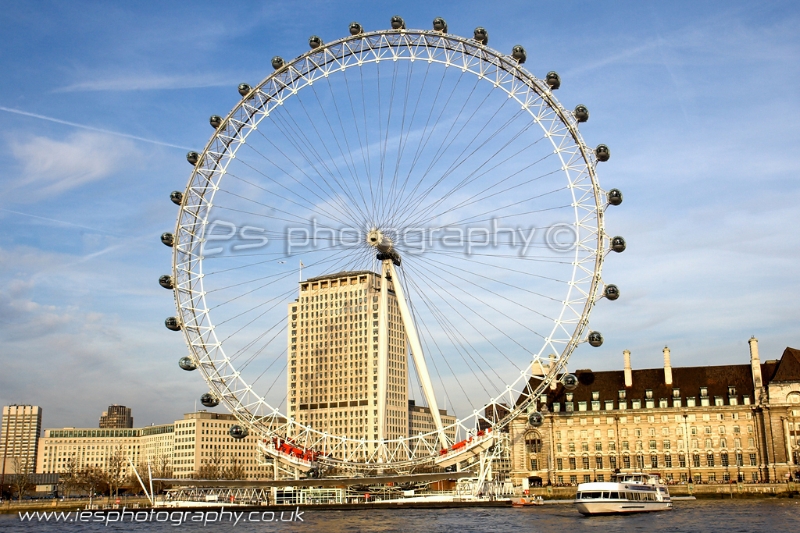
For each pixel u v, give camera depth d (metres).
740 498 185.88
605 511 140.75
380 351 146.62
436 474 151.25
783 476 199.88
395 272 143.25
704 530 111.75
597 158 135.75
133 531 129.50
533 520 131.75
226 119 144.00
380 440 146.62
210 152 144.62
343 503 169.12
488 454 155.62
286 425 152.25
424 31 139.00
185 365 141.75
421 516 142.88
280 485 163.88
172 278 142.62
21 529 141.12
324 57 142.75
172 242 144.25
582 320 134.75
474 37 137.62
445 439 143.75
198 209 144.75
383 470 162.00
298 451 155.38
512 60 135.75
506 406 142.75
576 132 135.38
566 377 136.50
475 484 173.75
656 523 123.25
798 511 142.00
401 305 143.38
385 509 165.50
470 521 130.62
